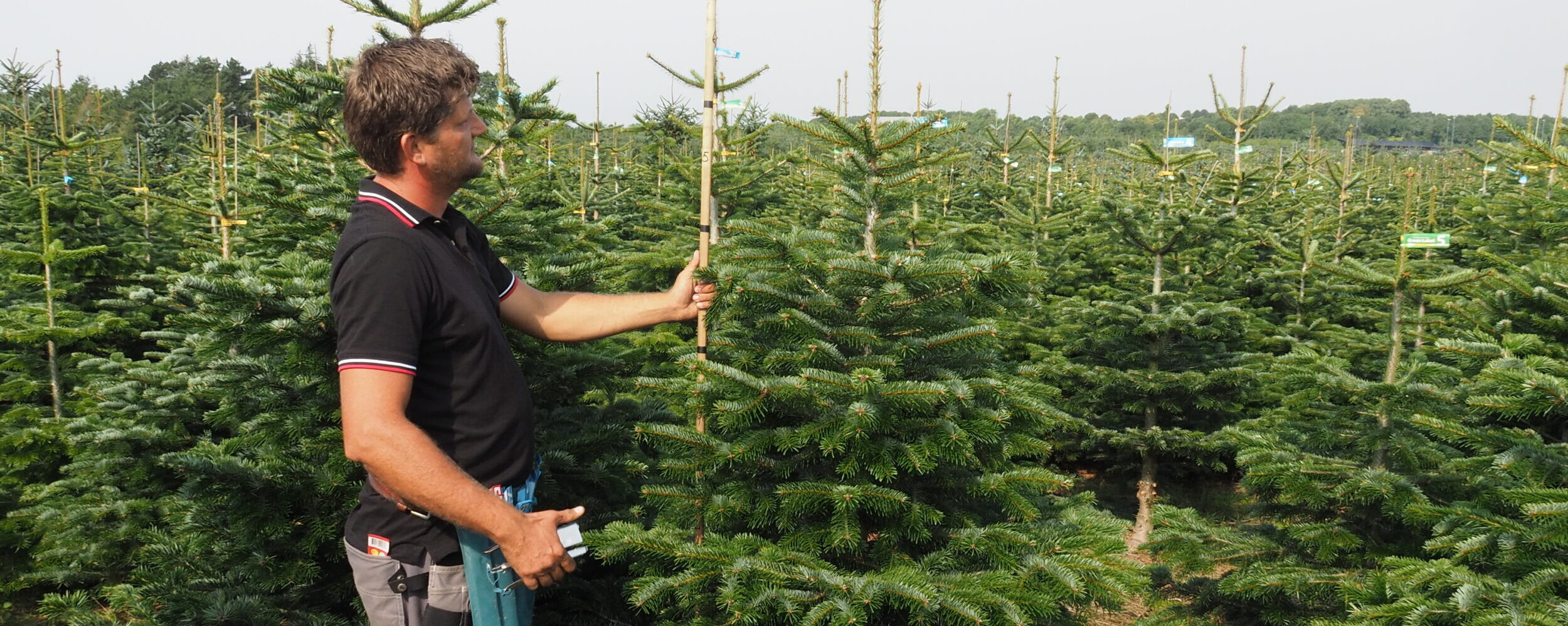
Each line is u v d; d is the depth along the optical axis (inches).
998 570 132.6
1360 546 178.9
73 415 265.7
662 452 176.4
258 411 168.7
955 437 125.3
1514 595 135.7
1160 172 408.5
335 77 174.6
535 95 187.6
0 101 751.7
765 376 140.6
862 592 119.3
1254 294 402.9
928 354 147.1
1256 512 206.1
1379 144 1699.1
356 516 78.8
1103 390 303.4
